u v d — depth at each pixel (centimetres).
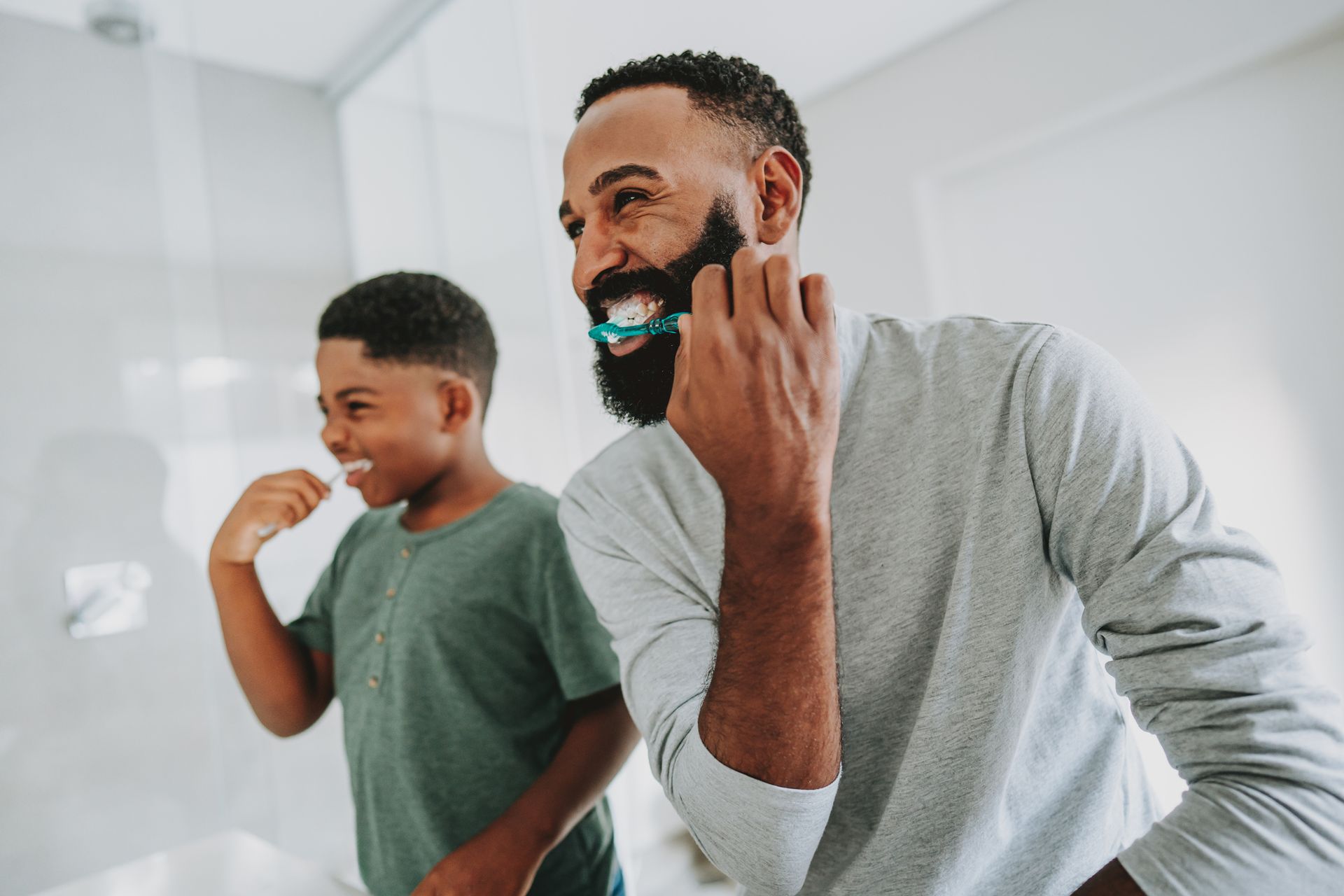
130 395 102
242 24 111
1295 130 133
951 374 46
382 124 118
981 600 42
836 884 45
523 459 110
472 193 114
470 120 114
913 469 46
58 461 96
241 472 110
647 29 139
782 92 52
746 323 31
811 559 35
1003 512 42
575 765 62
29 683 91
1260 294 138
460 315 72
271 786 106
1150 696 35
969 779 42
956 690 42
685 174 45
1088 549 38
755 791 36
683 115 46
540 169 111
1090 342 43
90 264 100
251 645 72
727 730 37
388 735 67
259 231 113
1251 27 130
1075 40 150
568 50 136
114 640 97
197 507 106
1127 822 47
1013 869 43
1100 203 156
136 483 101
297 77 118
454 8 115
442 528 72
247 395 111
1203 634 33
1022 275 168
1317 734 32
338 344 69
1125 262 153
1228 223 141
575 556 58
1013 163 167
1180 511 37
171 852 79
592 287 48
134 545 100
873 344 50
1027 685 42
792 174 49
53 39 99
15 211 95
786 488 33
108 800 95
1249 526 142
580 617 68
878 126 182
